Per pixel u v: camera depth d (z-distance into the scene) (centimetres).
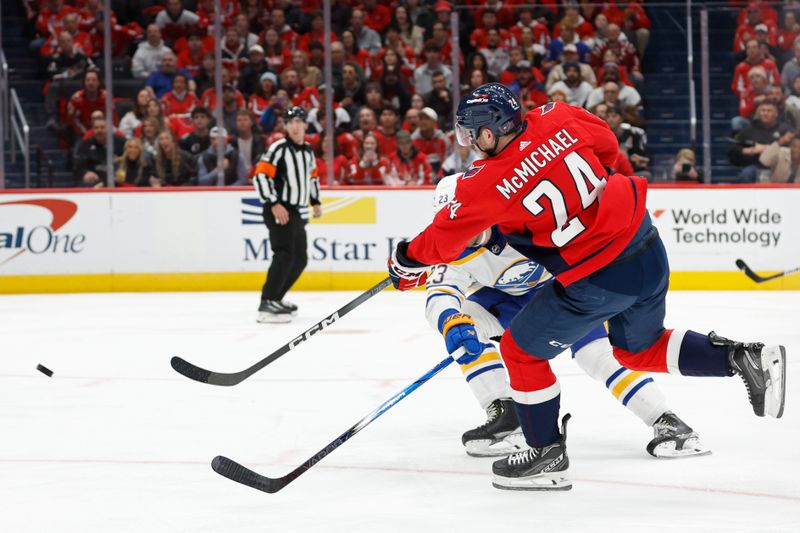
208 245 2698
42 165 2859
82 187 2756
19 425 1195
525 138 815
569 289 837
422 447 1057
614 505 834
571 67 2831
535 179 806
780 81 2777
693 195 2633
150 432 1150
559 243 822
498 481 894
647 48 2847
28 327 2075
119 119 2836
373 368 1562
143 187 2727
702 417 1174
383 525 791
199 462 1009
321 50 2817
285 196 2136
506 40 2859
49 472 973
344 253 2694
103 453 1051
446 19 2845
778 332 1878
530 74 2859
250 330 2002
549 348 861
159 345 1822
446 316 955
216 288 2703
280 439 1109
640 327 897
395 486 909
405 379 1467
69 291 2691
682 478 914
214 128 2742
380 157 2750
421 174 2761
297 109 2183
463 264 997
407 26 2856
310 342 1838
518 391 880
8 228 2681
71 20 2941
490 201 809
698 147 2791
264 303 2117
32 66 2970
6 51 2989
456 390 1370
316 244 2694
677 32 2831
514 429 1004
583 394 1316
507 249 987
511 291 1025
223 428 1168
